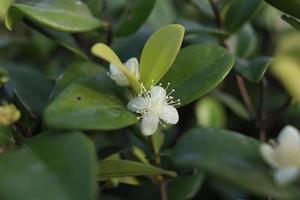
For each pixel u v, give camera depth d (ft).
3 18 0.83
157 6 1.20
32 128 0.78
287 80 1.00
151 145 0.83
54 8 0.82
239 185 0.61
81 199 0.57
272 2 0.80
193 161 0.63
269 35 1.22
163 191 0.82
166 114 0.75
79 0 0.88
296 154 0.64
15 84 0.95
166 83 0.77
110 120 0.68
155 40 0.72
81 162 0.60
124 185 0.91
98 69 0.81
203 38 1.02
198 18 1.15
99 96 0.72
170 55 0.73
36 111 0.92
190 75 0.77
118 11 1.20
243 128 1.11
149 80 0.74
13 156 0.64
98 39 0.97
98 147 0.89
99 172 0.73
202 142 0.66
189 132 0.67
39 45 1.22
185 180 0.86
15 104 0.79
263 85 1.00
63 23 0.81
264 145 0.65
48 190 0.59
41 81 0.98
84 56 0.89
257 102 1.13
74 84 0.72
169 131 1.05
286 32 1.18
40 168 0.61
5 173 0.61
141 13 0.93
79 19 0.85
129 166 0.72
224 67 0.76
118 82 0.74
